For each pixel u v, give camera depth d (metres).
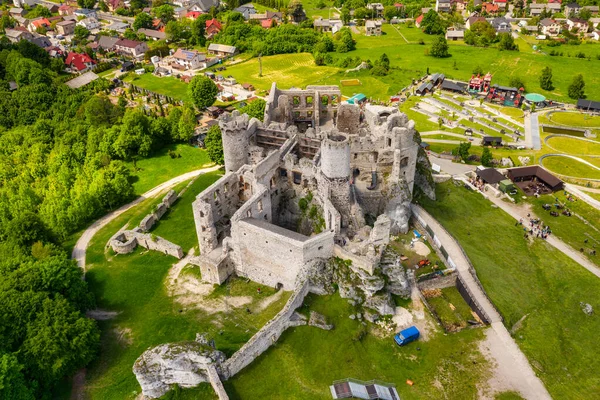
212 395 76.62
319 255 91.31
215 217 103.81
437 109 188.75
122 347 86.94
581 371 81.44
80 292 92.81
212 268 97.19
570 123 177.25
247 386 77.50
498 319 88.62
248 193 108.75
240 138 111.94
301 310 88.25
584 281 101.50
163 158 160.75
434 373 79.56
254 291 97.12
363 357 81.94
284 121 134.88
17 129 178.00
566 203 128.75
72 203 124.44
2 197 132.50
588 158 152.12
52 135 173.88
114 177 137.62
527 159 151.00
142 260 108.81
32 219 109.88
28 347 78.94
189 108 180.38
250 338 84.00
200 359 76.12
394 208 110.50
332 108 137.62
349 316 87.19
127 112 165.50
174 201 129.62
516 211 124.81
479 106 191.50
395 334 85.75
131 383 80.75
